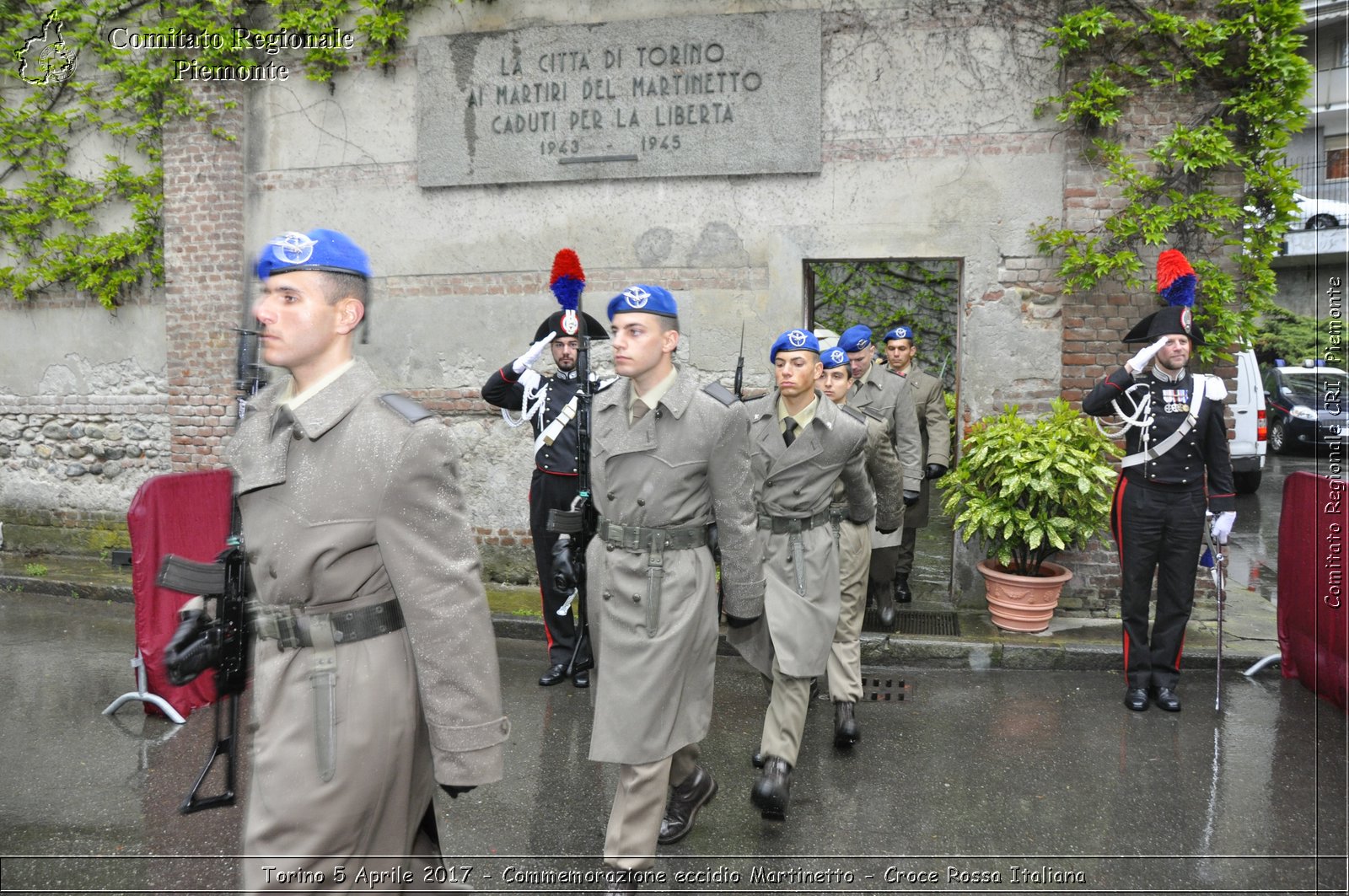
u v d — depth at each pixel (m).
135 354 8.22
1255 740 4.66
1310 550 5.24
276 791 2.07
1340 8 13.77
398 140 7.38
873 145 6.60
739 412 3.29
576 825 3.80
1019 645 5.81
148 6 7.85
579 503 3.91
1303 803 3.98
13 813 3.87
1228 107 6.15
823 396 4.04
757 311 6.84
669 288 6.95
